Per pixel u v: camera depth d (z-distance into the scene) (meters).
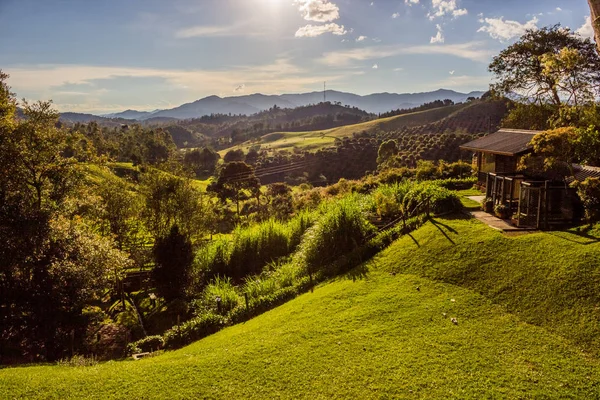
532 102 39.84
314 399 8.43
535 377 8.81
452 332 11.01
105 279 19.55
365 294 14.48
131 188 34.50
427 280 14.79
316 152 120.38
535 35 38.81
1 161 20.27
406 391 8.55
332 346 10.77
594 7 17.12
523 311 11.70
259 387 8.98
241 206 71.75
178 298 21.48
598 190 15.93
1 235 16.84
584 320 10.63
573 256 13.24
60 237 18.28
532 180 19.77
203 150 133.50
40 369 11.06
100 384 9.39
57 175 23.17
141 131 137.75
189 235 29.19
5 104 22.30
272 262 23.05
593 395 8.14
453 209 21.38
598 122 19.38
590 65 33.19
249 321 15.34
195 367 10.12
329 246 20.42
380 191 27.81
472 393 8.36
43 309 16.16
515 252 14.75
